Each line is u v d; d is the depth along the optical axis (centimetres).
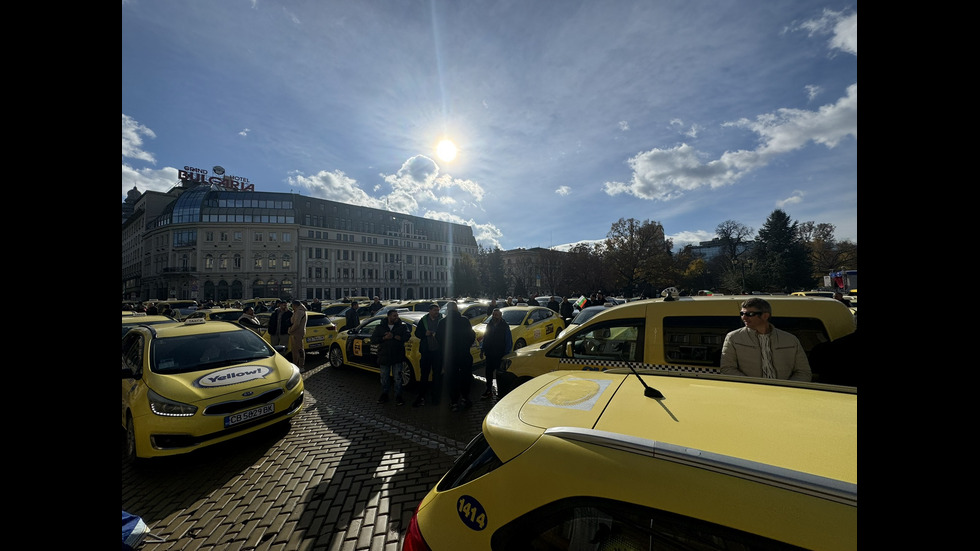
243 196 6612
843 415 137
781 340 297
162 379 429
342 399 668
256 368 489
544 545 118
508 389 522
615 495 112
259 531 301
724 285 4238
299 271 6662
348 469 399
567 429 128
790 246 4381
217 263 6350
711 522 100
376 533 298
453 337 596
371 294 7700
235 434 427
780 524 93
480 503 134
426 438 481
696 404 151
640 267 4516
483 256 6169
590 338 454
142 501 344
